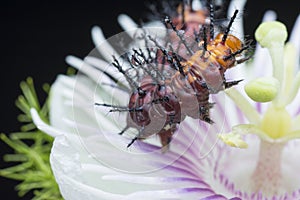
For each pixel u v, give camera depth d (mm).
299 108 182
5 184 239
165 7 173
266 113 167
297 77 166
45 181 186
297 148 177
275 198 171
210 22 152
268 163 170
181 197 157
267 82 158
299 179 173
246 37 158
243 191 171
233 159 174
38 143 189
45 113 188
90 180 155
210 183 169
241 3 187
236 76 181
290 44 179
